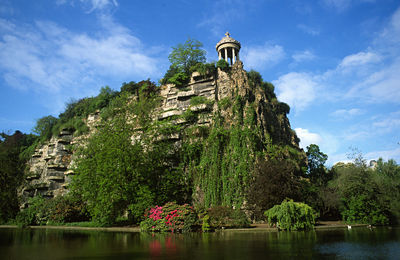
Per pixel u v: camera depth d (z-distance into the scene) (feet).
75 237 69.41
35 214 137.08
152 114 152.25
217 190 126.11
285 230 84.84
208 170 132.26
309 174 182.91
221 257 37.40
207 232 82.43
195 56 175.83
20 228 116.06
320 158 191.21
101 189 102.12
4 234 82.02
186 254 40.09
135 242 56.59
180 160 140.67
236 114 142.51
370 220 109.91
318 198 125.70
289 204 86.74
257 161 125.49
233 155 129.70
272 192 98.53
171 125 147.43
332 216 138.31
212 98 155.43
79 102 216.54
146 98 156.35
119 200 107.65
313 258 36.55
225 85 158.20
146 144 126.41
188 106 158.92
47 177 185.68
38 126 224.94
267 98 177.58
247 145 131.13
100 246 50.37
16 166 192.54
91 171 111.04
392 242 53.52
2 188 165.48
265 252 41.68
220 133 136.15
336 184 136.98
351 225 102.47
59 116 220.64
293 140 182.80
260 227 94.63
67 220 132.16
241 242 55.01
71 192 129.18
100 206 103.45
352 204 113.29
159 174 124.98
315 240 57.72
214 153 133.28
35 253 42.45
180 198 130.52
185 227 84.89
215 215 94.02
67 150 192.65
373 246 48.06
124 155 106.83
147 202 103.50
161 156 131.54
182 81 168.55
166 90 169.17
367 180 120.98
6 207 156.35
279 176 99.14
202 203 127.85
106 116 172.65
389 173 149.59
